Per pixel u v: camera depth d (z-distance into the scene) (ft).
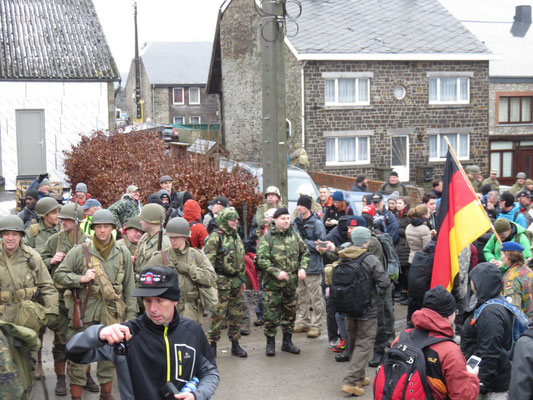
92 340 10.67
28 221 33.96
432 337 13.46
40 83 79.00
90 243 20.76
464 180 23.11
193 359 11.60
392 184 53.31
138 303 23.47
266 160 33.19
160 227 22.11
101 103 81.46
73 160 63.82
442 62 88.53
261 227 32.37
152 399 11.21
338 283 22.26
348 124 84.99
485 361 16.29
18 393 10.74
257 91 99.40
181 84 190.39
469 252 27.71
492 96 103.30
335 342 27.48
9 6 88.07
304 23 88.63
